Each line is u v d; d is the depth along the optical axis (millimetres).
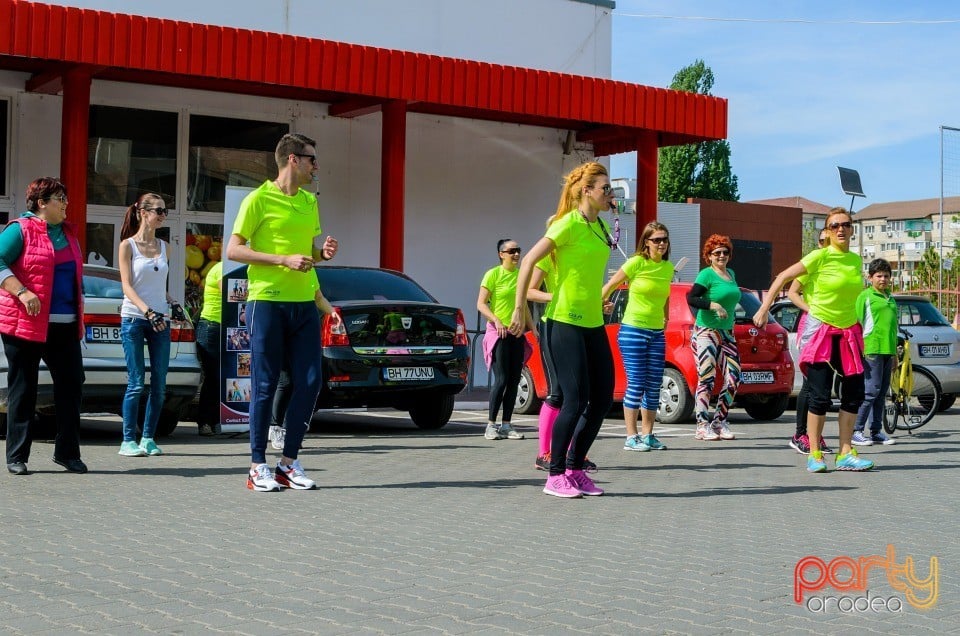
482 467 9094
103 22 13758
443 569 5309
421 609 4543
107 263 16688
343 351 11273
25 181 15977
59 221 8242
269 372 7590
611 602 4703
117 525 6297
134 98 16734
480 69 16438
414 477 8445
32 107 16000
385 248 16969
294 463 7805
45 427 10727
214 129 17453
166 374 9609
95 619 4336
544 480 8391
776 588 5016
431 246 19297
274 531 6195
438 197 19359
